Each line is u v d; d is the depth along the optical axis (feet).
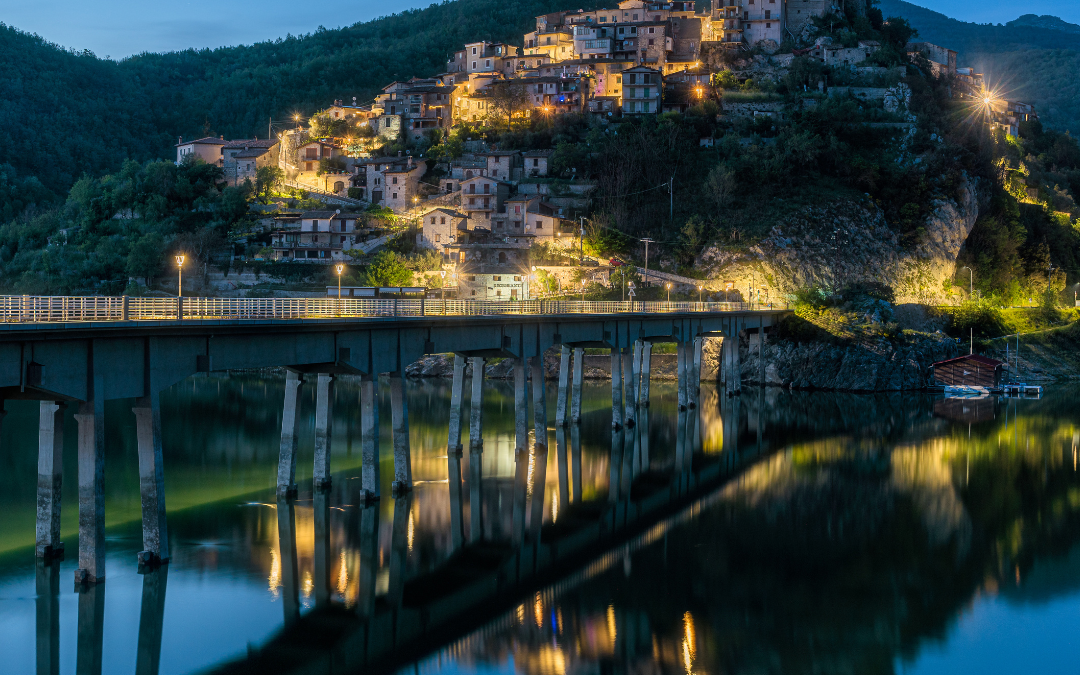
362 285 592.19
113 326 151.64
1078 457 320.29
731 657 151.02
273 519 212.23
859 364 521.24
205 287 624.18
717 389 522.47
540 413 305.53
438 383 524.11
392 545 200.64
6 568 167.43
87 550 159.63
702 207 654.94
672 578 187.42
